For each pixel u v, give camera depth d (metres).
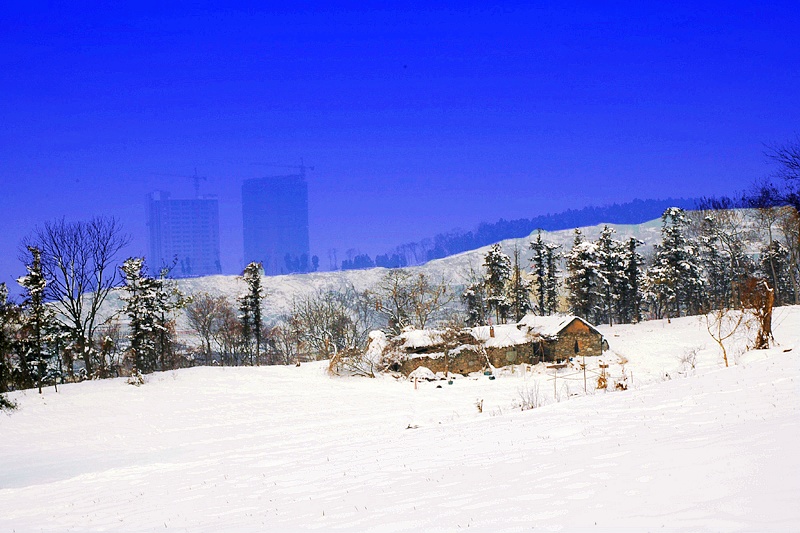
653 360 73.69
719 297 106.44
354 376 72.19
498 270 106.38
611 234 107.25
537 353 80.88
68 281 73.31
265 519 16.30
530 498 13.64
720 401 21.52
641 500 12.10
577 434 20.59
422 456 22.16
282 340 112.94
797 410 17.72
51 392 59.34
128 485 26.00
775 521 9.86
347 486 19.08
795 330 63.16
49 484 28.59
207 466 29.23
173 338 92.69
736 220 108.69
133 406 55.28
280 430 45.19
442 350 76.88
